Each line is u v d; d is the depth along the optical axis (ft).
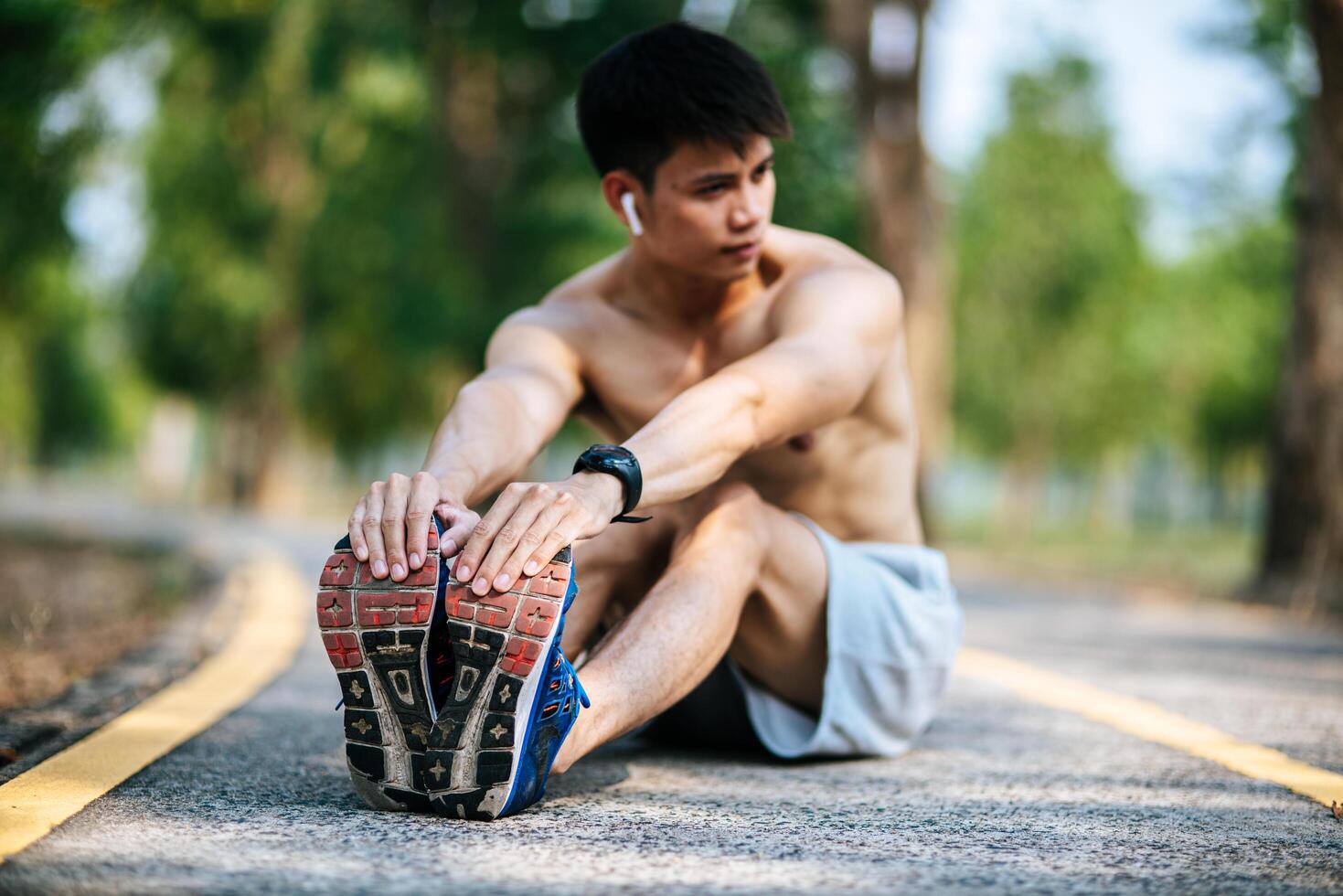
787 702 7.91
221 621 16.25
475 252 61.00
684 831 5.91
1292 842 5.95
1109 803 6.82
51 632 15.15
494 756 5.72
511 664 5.59
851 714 7.71
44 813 5.95
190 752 7.70
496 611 5.55
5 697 9.98
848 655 7.56
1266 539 28.84
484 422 7.27
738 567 7.02
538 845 5.53
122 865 5.03
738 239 7.30
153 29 29.68
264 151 67.21
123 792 6.48
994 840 5.88
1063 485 138.92
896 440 8.17
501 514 5.71
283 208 67.92
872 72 41.24
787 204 44.39
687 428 6.48
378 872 5.00
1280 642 18.10
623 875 5.08
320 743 8.11
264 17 59.16
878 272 7.84
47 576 25.04
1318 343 27.96
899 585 7.76
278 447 77.36
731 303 7.91
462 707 5.69
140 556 31.35
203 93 63.46
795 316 7.50
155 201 66.95
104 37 26.84
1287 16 48.75
